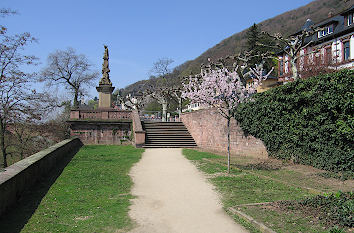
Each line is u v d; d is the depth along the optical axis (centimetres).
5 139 2300
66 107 3584
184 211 668
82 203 710
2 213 596
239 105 1672
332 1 7838
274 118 1396
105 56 2812
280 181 936
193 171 1188
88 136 2497
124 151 1917
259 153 1544
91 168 1213
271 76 4238
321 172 1038
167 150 1994
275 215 589
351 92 965
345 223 513
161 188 898
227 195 799
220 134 1950
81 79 3975
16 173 695
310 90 1159
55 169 1162
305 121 1181
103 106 2761
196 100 1309
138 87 8538
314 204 629
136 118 2422
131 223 585
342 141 1007
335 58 2778
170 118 4538
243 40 8569
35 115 2150
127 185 926
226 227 563
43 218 592
